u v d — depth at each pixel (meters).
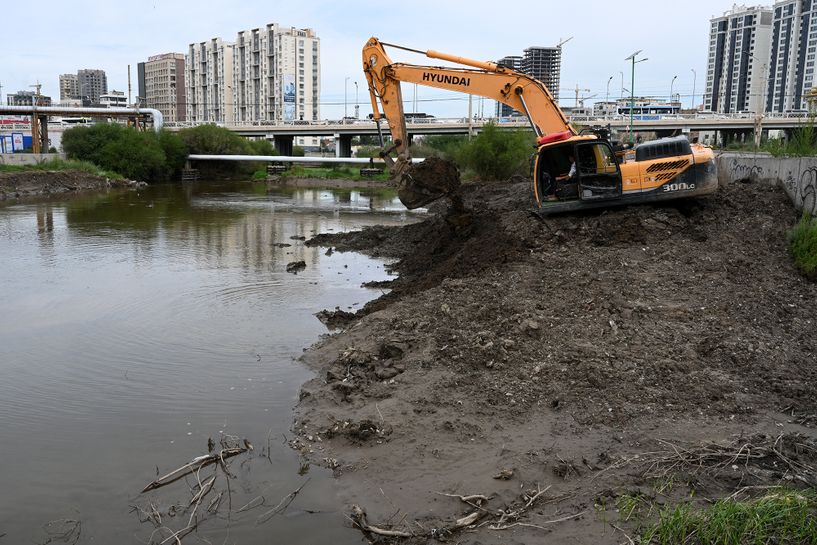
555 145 15.87
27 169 49.91
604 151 15.79
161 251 21.89
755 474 6.69
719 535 5.53
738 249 13.58
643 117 69.31
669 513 5.89
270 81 149.12
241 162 73.69
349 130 80.06
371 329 11.59
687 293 11.61
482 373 9.38
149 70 179.75
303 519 6.56
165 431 8.56
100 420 8.88
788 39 103.00
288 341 12.21
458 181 19.28
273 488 7.12
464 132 71.44
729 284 11.95
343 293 16.02
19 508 6.79
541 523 6.21
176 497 6.98
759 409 8.22
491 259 14.55
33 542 6.22
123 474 7.49
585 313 10.91
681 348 9.62
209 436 8.41
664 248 13.78
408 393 9.03
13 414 9.07
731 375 9.03
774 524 5.65
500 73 17.88
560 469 7.03
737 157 18.56
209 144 70.75
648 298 11.39
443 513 6.54
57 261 19.89
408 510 6.63
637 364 9.22
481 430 8.03
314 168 79.12
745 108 112.19
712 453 7.11
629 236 14.63
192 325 13.25
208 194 49.59
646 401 8.41
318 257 20.92
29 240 24.08
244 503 6.85
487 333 10.35
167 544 6.15
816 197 14.71
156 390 9.91
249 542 6.19
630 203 15.88
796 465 6.88
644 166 15.59
